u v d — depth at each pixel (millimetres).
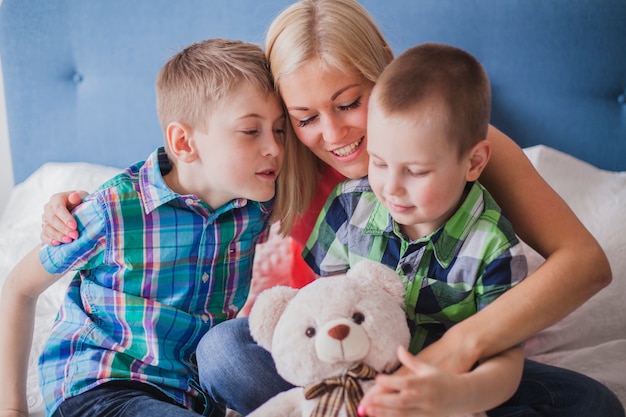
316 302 908
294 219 1294
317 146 1159
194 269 1184
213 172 1156
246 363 1053
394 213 990
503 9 1741
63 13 1992
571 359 1283
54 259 1151
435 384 806
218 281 1223
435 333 1058
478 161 995
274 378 1050
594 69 1729
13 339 1163
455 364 900
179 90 1156
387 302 925
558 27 1723
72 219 1132
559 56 1735
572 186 1598
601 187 1591
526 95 1771
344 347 859
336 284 932
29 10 2002
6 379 1140
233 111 1109
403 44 1812
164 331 1156
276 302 953
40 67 2033
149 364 1139
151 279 1162
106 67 2002
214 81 1115
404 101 917
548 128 1778
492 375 883
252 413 951
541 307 937
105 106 2025
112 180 1191
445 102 913
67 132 2064
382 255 1092
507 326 922
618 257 1418
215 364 1069
